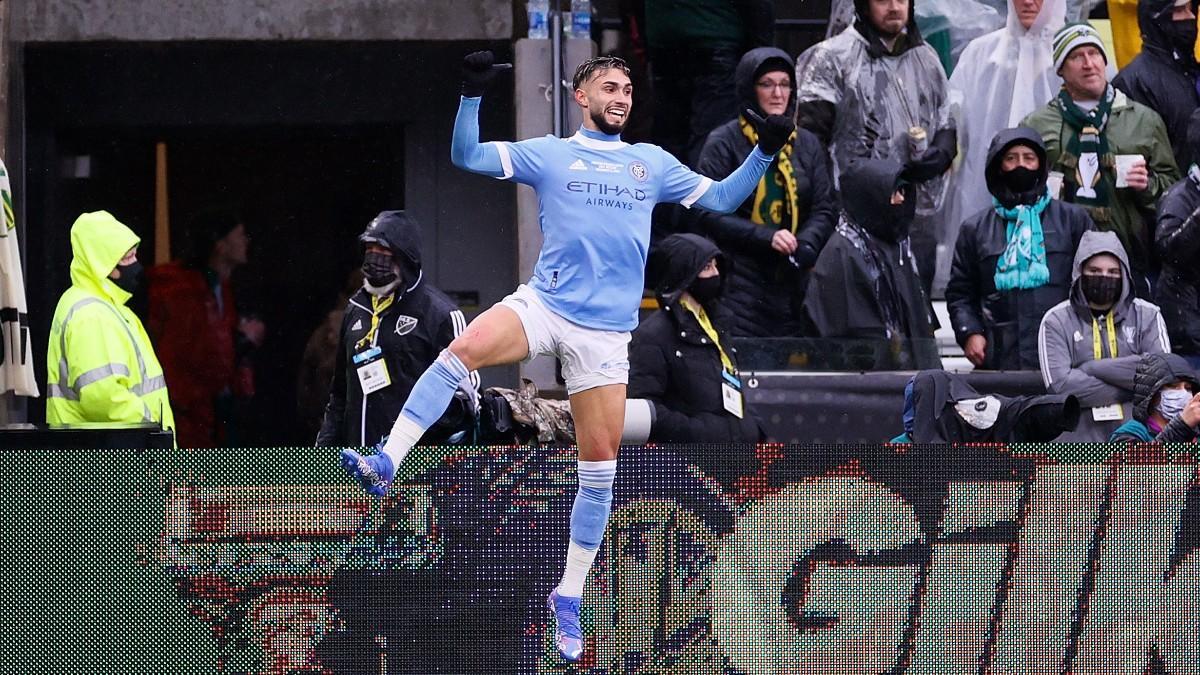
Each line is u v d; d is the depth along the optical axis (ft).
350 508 63.21
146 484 62.75
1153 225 92.73
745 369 85.46
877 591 64.49
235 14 99.45
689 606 63.87
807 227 87.30
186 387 100.22
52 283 101.71
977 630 64.75
